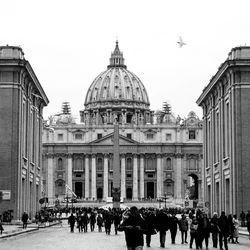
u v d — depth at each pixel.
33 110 83.38
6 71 69.50
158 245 42.16
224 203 71.94
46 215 85.75
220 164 74.38
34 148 84.25
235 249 38.75
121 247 40.34
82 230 64.69
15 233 54.22
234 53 67.62
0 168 68.88
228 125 70.50
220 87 74.25
